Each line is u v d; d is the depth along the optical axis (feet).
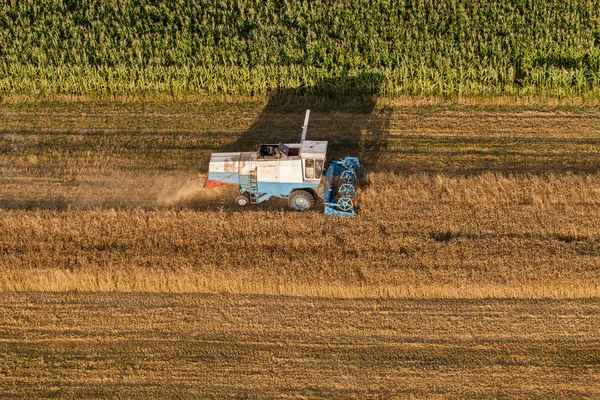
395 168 220.84
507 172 217.97
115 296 182.60
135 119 244.63
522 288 179.93
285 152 193.67
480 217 198.49
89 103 252.62
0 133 237.66
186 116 245.86
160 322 175.52
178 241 191.83
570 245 188.96
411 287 180.86
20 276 184.65
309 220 195.62
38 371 164.76
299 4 274.36
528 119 241.76
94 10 273.95
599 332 170.60
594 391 157.99
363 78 250.98
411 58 255.09
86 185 214.48
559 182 207.62
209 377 162.50
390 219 197.67
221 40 258.16
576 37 258.78
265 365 164.86
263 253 187.83
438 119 242.58
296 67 250.16
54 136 235.81
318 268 184.14
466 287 180.34
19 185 214.28
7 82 252.83
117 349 169.37
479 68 250.57
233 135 236.22
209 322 175.42
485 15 269.64
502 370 162.61
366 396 157.69
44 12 271.90
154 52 258.16
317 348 168.66
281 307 178.60
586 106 246.88
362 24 264.52
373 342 169.68
